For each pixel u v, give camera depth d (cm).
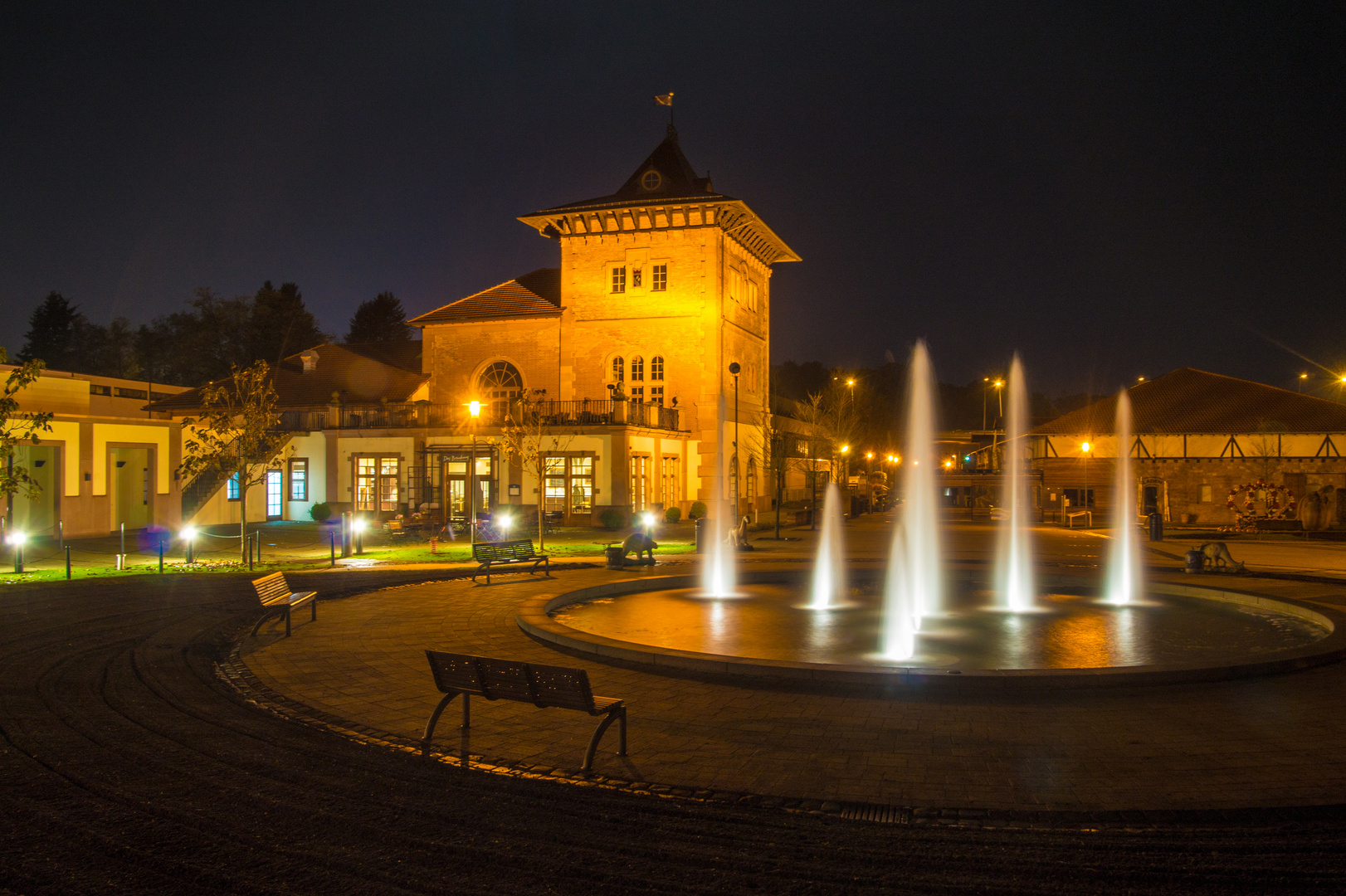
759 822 598
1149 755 729
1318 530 3644
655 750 753
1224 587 1688
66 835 574
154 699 936
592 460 3694
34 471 3244
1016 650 1188
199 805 629
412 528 3288
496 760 731
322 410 4166
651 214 4141
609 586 1758
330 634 1320
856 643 1239
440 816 610
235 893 494
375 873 520
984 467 6612
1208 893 493
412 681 1017
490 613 1512
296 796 648
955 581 2000
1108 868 524
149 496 3566
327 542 3145
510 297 4519
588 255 4259
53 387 3488
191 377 7550
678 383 4159
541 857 542
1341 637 1146
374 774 697
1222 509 4703
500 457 3816
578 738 791
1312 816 601
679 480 4162
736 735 794
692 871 522
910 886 502
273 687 991
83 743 775
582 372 4253
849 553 2806
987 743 764
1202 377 5219
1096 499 4938
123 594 1741
